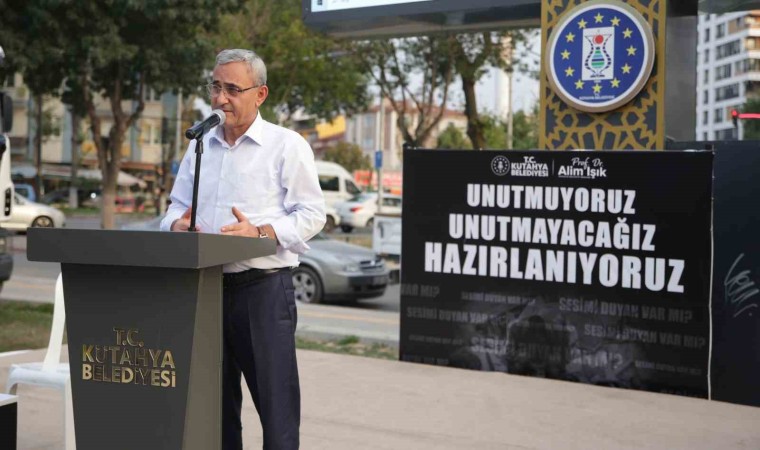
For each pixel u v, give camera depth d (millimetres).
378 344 8695
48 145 63250
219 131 3764
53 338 4602
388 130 98562
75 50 22328
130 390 3133
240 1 24172
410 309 7395
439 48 25766
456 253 7172
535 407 6008
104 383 3168
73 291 3193
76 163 51219
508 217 6945
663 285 6402
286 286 3734
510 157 6910
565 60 7594
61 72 23953
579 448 5102
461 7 8570
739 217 6148
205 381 3156
